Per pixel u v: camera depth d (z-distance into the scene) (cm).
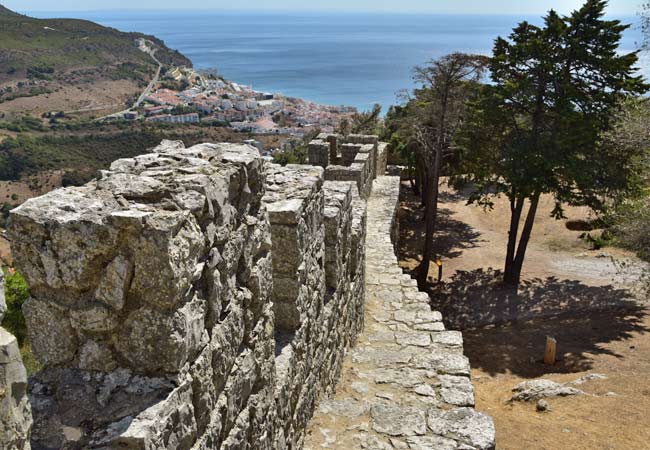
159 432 217
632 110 1518
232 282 294
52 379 237
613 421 849
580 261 2134
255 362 333
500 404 971
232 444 295
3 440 166
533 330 1581
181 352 232
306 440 471
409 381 608
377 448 461
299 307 443
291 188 470
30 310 237
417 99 2347
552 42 1688
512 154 1719
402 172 3095
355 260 748
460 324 1705
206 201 256
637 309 1652
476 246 2402
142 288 226
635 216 1423
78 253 223
